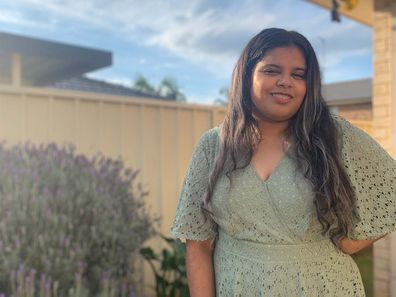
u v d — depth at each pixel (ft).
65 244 9.52
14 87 10.47
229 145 4.52
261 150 4.53
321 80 4.50
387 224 4.41
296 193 4.26
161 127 13.33
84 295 9.11
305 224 4.28
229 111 4.67
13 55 17.03
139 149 12.75
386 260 11.18
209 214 4.66
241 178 4.44
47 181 9.98
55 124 11.14
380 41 11.95
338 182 4.17
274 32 4.49
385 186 4.45
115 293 10.00
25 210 9.29
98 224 10.18
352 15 14.96
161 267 11.76
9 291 8.59
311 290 4.33
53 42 18.15
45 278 8.85
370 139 4.54
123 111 12.45
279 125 4.55
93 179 10.80
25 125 10.66
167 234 13.19
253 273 4.45
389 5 11.71
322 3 14.38
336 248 4.53
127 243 10.65
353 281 4.58
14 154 9.96
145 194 12.17
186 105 13.97
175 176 13.62
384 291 11.21
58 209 9.80
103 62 20.16
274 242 4.40
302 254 4.38
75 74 22.49
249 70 4.57
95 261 10.02
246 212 4.42
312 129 4.35
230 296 4.57
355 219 4.38
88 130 11.69
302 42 4.45
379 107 12.01
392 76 11.28
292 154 4.40
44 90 10.93
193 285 4.99
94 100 11.84
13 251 8.71
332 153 4.25
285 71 4.35
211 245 5.02
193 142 14.20
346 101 44.83
